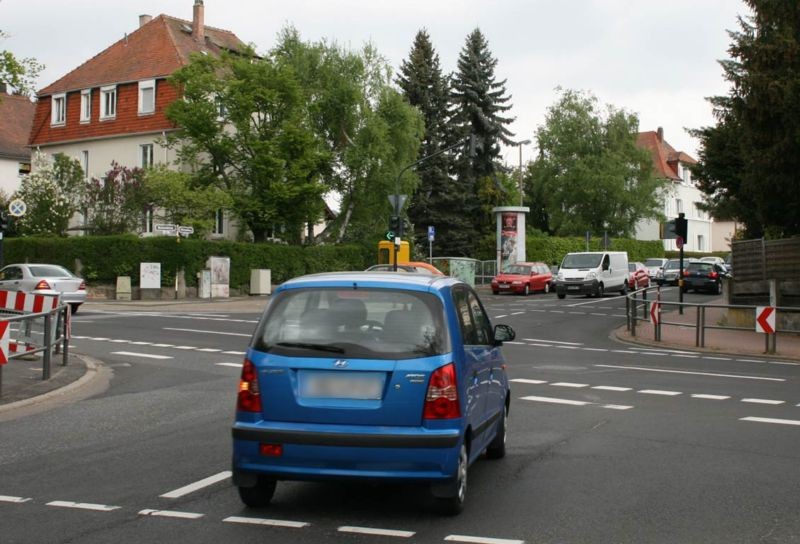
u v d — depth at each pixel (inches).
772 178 989.8
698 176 1360.7
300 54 1946.4
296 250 1790.1
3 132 2556.6
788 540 235.3
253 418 253.1
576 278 1791.3
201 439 374.9
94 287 1556.3
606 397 508.7
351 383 249.8
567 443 371.2
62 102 2183.8
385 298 259.3
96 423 416.2
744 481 303.3
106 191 1668.3
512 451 354.9
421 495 281.7
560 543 231.6
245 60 1748.3
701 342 879.1
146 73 2034.9
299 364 251.8
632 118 2893.7
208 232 1647.4
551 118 2952.8
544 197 3002.0
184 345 799.1
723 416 444.1
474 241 2736.2
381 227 2001.7
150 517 255.1
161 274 1553.9
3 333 485.1
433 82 2797.7
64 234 1712.6
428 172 2716.5
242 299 1603.1
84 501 273.0
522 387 549.6
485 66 2888.8
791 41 935.0
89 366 636.7
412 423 247.0
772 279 1031.0
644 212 2876.5
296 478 249.6
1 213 1238.3
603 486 295.9
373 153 1907.0
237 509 264.2
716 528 246.2
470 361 271.6
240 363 669.9
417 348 251.6
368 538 235.3
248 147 1753.2
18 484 295.3
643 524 249.8
